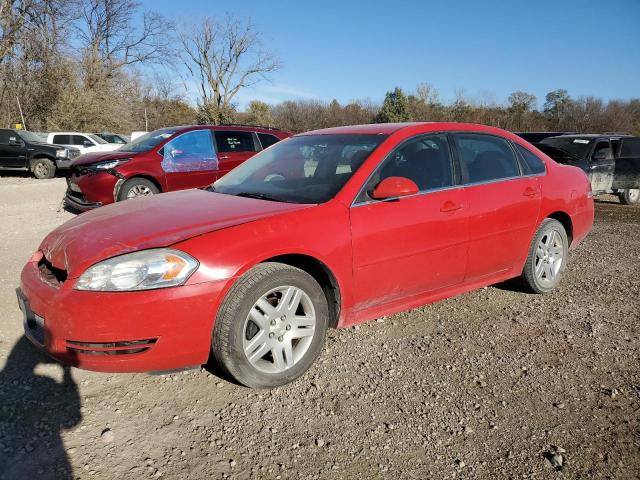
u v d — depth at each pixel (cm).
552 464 240
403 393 297
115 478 225
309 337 307
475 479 231
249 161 441
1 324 376
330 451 246
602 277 526
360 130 397
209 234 278
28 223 775
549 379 316
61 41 3547
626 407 287
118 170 777
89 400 283
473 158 401
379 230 328
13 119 3381
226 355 278
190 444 249
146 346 260
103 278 258
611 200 1351
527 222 424
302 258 309
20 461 233
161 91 5456
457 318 408
